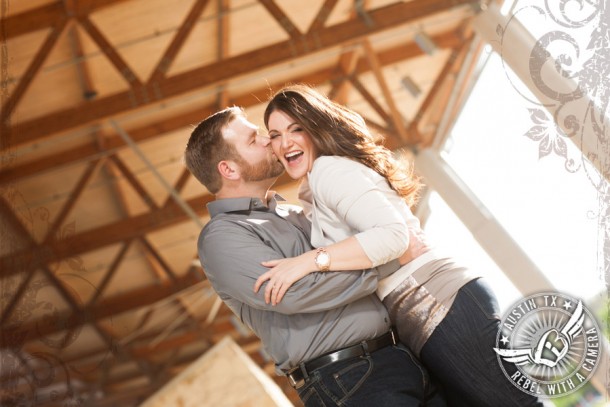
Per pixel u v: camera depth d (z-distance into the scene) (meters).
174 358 11.73
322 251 2.10
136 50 8.64
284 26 8.47
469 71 8.45
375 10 8.45
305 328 2.17
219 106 9.20
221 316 11.98
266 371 12.33
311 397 2.17
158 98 8.36
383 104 9.84
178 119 9.34
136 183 9.70
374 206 2.09
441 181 8.49
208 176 2.47
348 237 2.15
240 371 6.64
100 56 8.41
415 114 9.44
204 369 6.68
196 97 8.62
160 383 11.59
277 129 2.29
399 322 2.20
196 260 11.07
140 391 11.48
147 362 11.49
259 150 2.44
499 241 2.99
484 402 2.11
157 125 9.33
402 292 2.18
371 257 2.06
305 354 2.17
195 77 8.41
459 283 2.16
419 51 9.15
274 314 2.22
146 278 11.05
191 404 6.57
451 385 2.15
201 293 11.22
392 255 2.08
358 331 2.15
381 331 2.18
